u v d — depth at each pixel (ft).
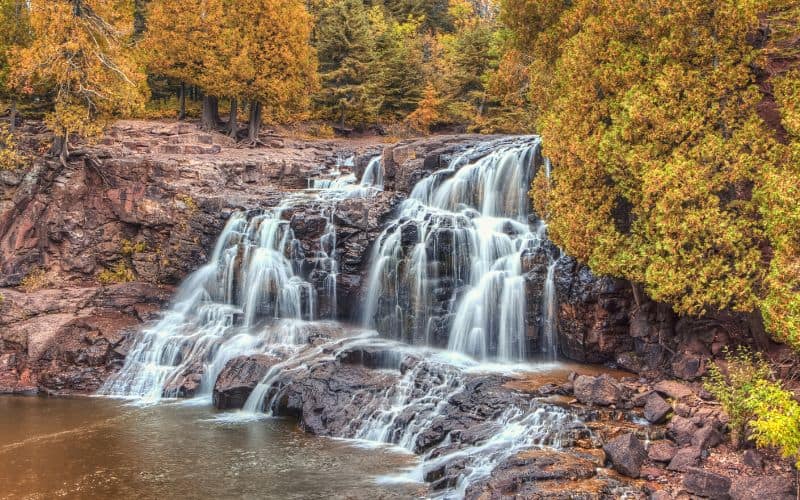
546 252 61.31
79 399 63.46
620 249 48.52
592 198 50.83
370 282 71.15
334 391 54.85
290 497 39.58
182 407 60.08
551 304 59.21
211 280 78.54
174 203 84.48
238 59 108.78
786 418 31.71
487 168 74.18
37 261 86.17
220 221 80.94
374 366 60.80
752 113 43.19
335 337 66.18
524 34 74.02
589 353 56.70
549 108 66.13
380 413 50.98
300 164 103.35
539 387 48.65
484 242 64.64
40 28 87.66
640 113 45.62
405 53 142.61
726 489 33.78
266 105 116.26
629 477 36.86
